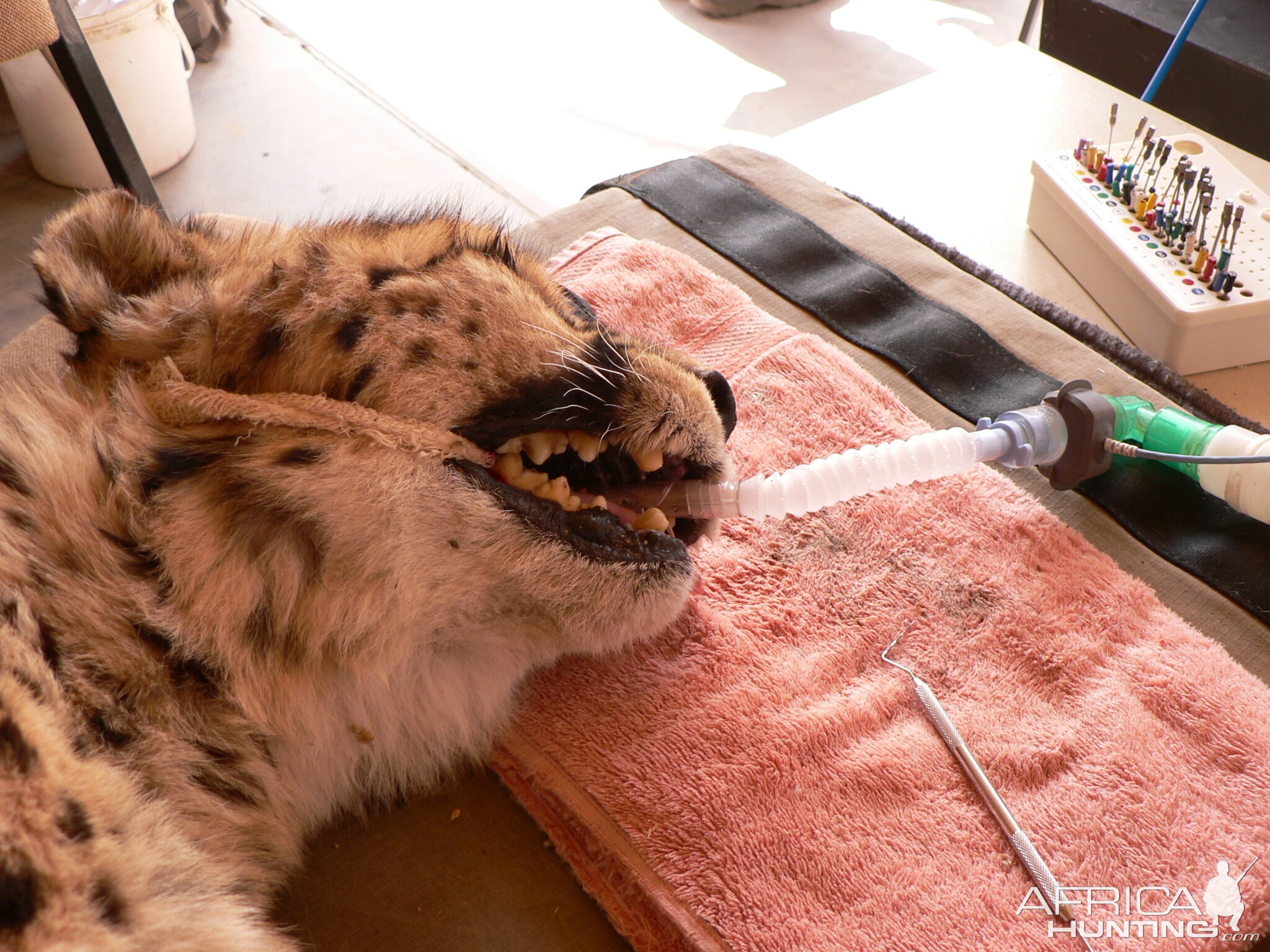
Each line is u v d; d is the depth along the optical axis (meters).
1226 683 0.73
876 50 1.43
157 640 0.63
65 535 0.63
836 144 1.27
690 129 1.38
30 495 0.63
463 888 0.69
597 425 0.68
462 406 0.66
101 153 1.32
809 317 0.95
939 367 0.90
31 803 0.57
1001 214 1.11
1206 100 1.12
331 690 0.67
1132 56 1.19
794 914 0.66
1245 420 0.86
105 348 0.66
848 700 0.73
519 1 1.69
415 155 1.47
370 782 0.71
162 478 0.63
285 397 0.64
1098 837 0.68
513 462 0.70
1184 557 0.81
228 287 0.66
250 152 1.52
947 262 0.98
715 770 0.70
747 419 0.86
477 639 0.70
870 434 0.85
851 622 0.77
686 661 0.74
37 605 0.62
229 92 1.62
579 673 0.74
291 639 0.65
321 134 1.53
